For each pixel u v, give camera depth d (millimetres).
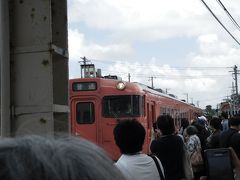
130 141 4262
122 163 4203
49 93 3121
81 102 14234
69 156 772
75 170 758
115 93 14047
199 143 9656
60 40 3510
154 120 16781
